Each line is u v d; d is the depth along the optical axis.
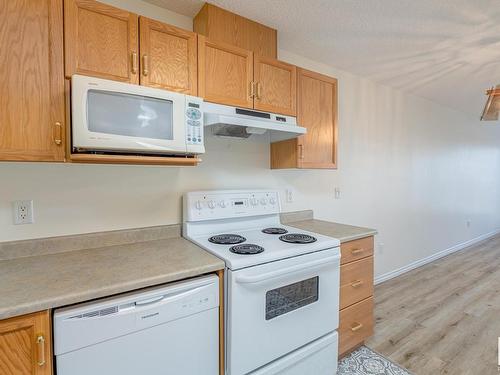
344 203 2.87
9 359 0.91
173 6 1.73
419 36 2.05
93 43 1.25
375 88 3.10
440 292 3.04
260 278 1.38
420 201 3.82
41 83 1.15
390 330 2.33
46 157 1.17
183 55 1.48
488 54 2.34
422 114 3.76
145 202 1.75
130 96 1.26
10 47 1.09
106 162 1.34
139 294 1.12
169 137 1.35
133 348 1.10
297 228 2.12
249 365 1.40
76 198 1.54
